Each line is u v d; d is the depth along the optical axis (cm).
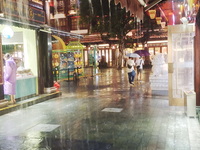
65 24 3462
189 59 828
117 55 3444
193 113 666
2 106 786
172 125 599
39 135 554
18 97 920
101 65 3525
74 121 666
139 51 1686
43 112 787
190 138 499
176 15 1049
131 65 1397
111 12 2486
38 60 1042
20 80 935
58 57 1881
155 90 1216
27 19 930
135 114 725
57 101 984
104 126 609
